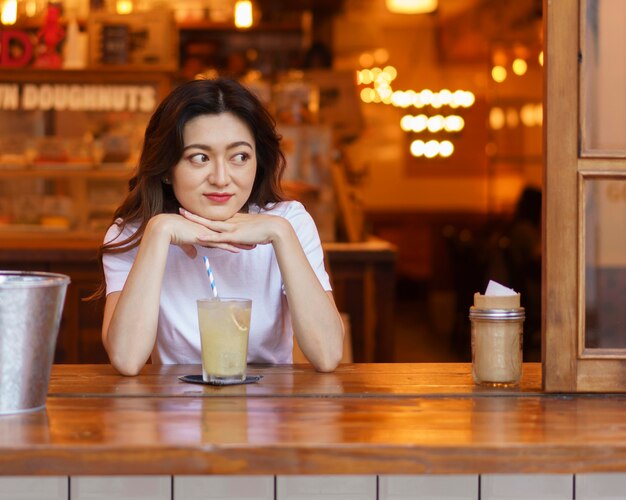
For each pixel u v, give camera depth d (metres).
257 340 2.10
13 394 1.45
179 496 1.46
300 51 7.28
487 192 11.62
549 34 1.59
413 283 11.57
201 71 6.93
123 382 1.74
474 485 1.47
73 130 5.56
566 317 1.62
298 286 1.86
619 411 1.50
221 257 2.08
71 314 4.82
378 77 10.81
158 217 1.87
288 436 1.32
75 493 1.45
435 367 1.92
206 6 6.91
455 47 11.05
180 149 1.89
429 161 11.62
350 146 6.43
